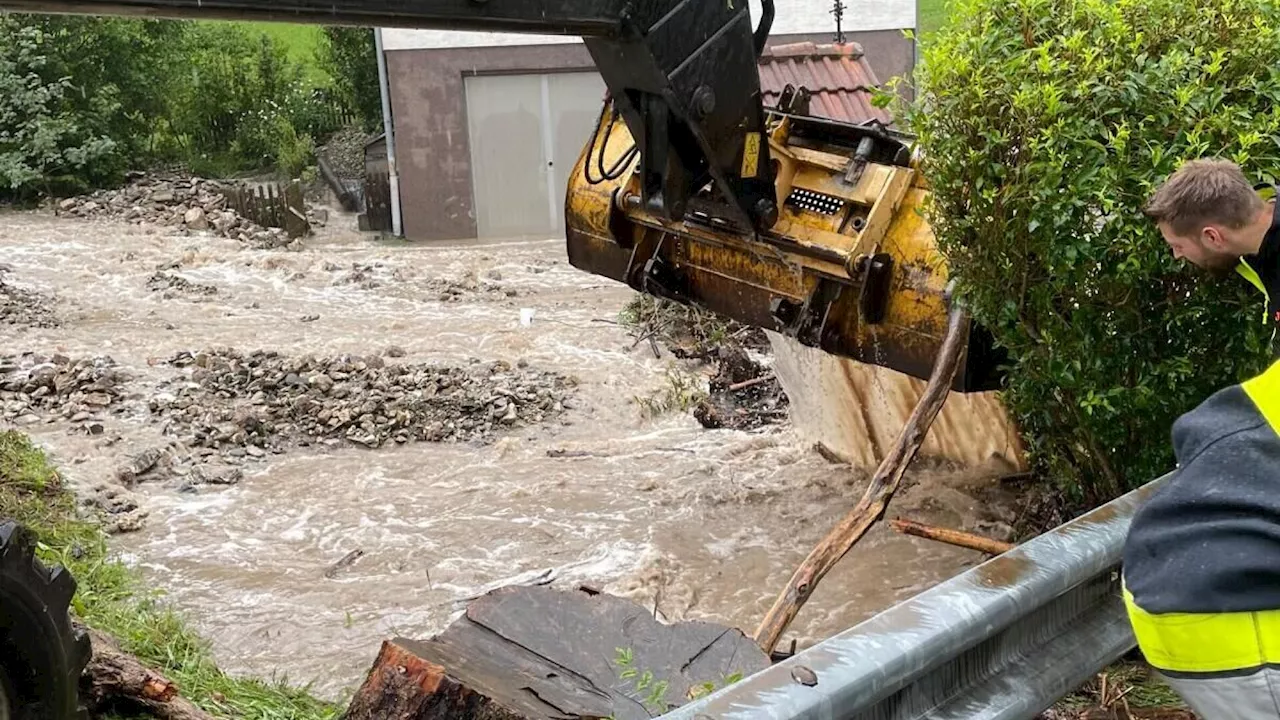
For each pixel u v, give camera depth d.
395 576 6.80
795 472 8.27
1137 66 4.45
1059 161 4.34
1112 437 4.95
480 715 3.28
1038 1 4.60
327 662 5.69
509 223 19.36
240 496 8.09
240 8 3.57
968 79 4.62
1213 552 2.02
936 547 6.78
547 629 3.77
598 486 8.18
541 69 18.80
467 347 11.96
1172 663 2.13
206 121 24.09
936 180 4.89
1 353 10.91
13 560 3.43
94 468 8.19
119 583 6.38
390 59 18.52
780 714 2.06
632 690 3.44
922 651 2.31
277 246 18.00
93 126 21.38
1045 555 2.70
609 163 7.31
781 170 6.37
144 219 19.19
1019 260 4.71
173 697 4.20
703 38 5.13
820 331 6.35
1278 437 2.05
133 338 11.91
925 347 5.98
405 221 19.09
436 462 8.80
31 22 21.33
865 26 18.36
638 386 10.53
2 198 20.55
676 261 7.10
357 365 10.73
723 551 7.00
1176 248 3.06
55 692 3.62
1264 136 4.25
